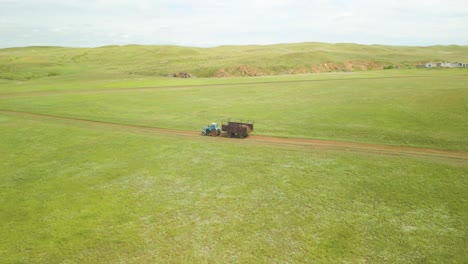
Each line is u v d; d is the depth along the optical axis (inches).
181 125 1795.0
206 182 999.6
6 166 1182.3
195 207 852.0
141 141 1457.9
